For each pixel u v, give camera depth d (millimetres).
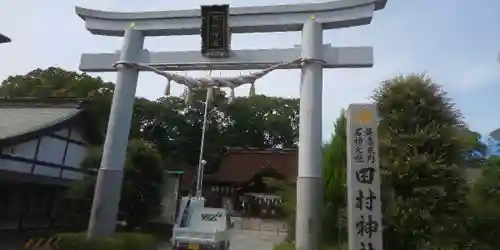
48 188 18188
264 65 14305
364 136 9438
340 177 14438
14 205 16172
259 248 20328
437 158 10734
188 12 15242
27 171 16141
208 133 48156
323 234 13984
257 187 40969
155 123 44312
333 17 13875
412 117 11430
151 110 43312
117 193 13914
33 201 17328
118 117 14422
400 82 12102
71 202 18828
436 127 11031
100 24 15906
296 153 42375
